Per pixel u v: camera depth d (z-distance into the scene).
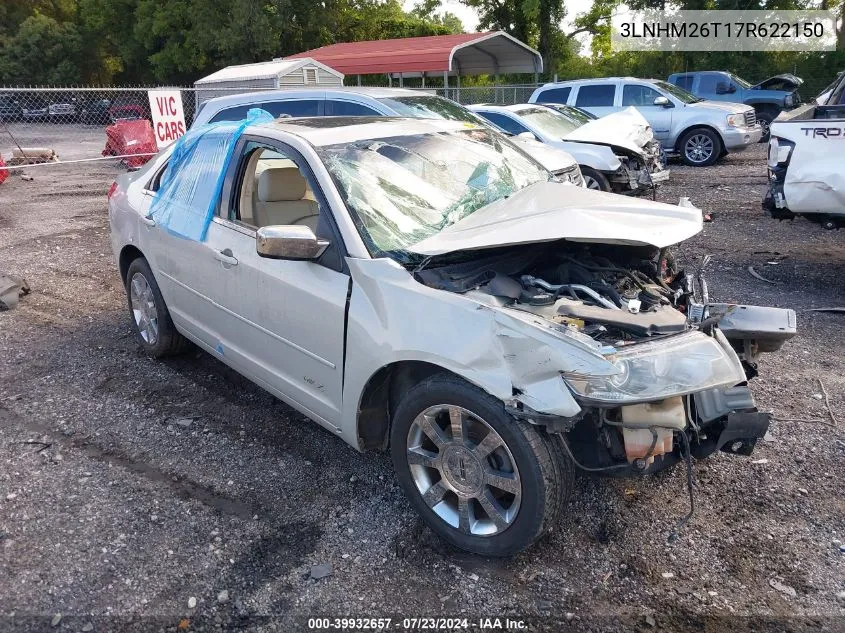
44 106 25.20
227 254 3.88
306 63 16.61
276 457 3.83
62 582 2.87
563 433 2.79
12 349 5.36
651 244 3.07
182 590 2.84
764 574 2.89
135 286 5.12
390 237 3.33
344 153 3.65
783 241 8.17
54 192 13.06
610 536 3.13
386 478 3.63
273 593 2.82
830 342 5.20
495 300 2.91
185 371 4.95
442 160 3.95
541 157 7.82
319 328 3.32
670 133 15.03
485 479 2.86
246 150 3.99
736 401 2.98
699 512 3.29
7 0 46.62
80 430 4.12
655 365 2.67
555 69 32.97
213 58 36.44
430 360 2.85
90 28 42.66
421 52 21.66
